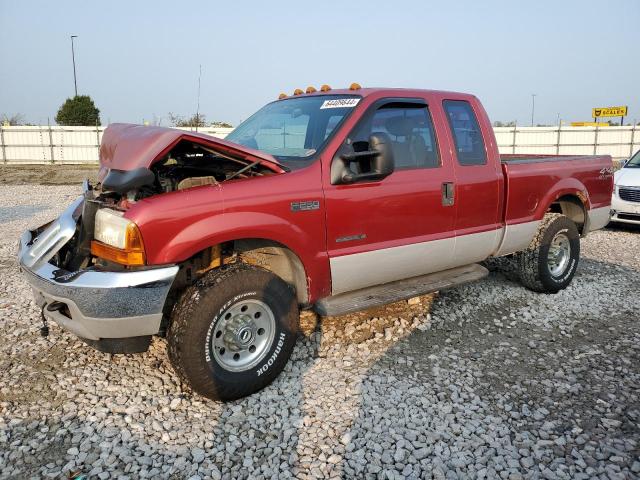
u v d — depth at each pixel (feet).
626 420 10.80
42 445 9.74
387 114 13.89
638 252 26.13
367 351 13.88
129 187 10.19
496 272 21.25
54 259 11.84
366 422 10.61
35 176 82.74
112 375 12.41
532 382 12.40
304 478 8.98
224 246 12.57
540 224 18.11
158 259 10.24
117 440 9.91
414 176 14.05
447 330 15.51
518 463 9.43
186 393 11.68
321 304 12.78
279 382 12.23
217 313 10.75
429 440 10.05
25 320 15.62
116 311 10.00
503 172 16.38
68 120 145.28
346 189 12.67
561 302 18.06
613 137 114.73
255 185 11.34
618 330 15.67
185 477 8.99
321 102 14.48
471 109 16.11
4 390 11.62
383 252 13.47
